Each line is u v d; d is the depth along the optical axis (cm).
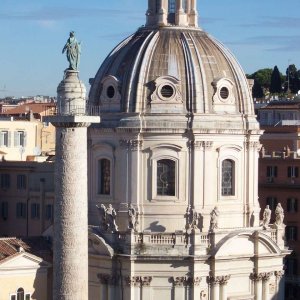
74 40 10681
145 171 12750
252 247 12862
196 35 13125
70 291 10400
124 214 12756
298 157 16025
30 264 11962
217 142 12825
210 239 12569
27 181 15088
